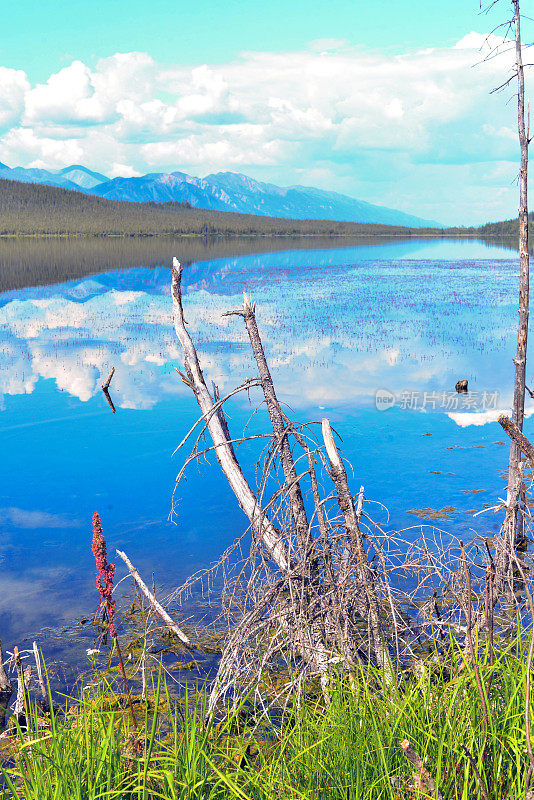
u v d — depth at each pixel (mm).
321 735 3689
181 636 6480
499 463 11930
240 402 17031
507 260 90938
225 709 4973
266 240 194500
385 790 3219
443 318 33562
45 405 17016
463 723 3492
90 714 3736
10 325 31672
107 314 35656
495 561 5801
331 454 5320
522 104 8172
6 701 5449
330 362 22219
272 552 5957
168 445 13742
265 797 3352
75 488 11289
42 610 7395
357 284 54031
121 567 8430
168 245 149250
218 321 32750
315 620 5211
